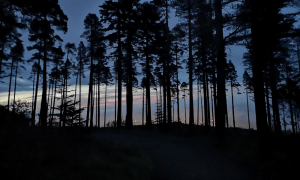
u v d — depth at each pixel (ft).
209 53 61.87
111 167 19.72
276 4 30.32
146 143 39.91
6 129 23.07
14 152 17.51
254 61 30.30
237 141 36.94
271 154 26.61
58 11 58.34
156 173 22.11
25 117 33.09
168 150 33.83
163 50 71.20
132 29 64.18
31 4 44.70
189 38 61.11
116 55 67.36
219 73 38.27
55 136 27.22
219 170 23.34
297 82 68.18
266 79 62.44
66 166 17.57
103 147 27.27
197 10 52.39
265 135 27.50
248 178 20.86
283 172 21.54
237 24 35.27
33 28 60.85
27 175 14.29
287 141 35.01
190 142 42.29
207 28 40.04
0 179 12.89
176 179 20.72
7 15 43.27
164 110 71.61
